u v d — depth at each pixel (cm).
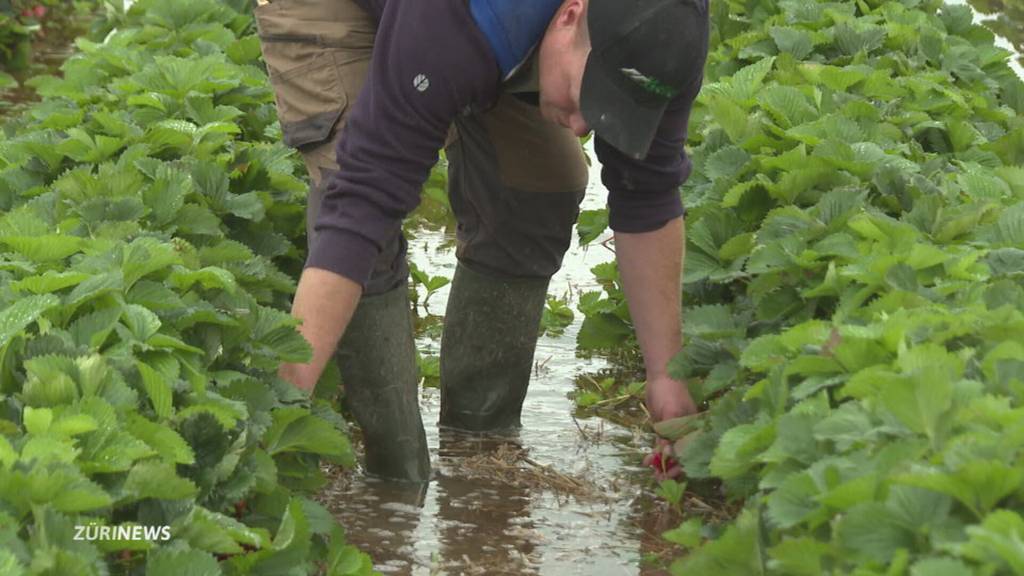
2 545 506
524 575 798
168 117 1109
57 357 608
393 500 894
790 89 1091
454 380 1006
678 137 771
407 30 702
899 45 1373
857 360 640
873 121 1080
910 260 734
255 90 1214
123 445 575
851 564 530
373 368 883
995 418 549
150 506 593
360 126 726
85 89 1233
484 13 693
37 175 991
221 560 653
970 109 1204
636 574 802
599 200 1672
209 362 716
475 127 907
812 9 1441
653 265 819
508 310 978
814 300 802
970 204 841
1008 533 478
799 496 561
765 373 777
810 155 958
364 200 730
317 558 713
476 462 962
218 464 636
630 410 1077
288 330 737
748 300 902
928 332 645
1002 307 658
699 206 970
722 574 600
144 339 664
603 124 680
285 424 714
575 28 692
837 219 836
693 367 819
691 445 758
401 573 799
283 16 830
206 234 866
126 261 699
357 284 746
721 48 1441
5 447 542
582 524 867
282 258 1061
